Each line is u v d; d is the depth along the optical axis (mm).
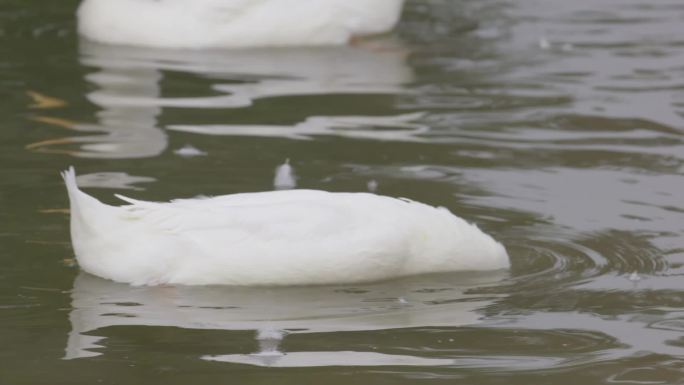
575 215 11375
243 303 9234
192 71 16703
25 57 17094
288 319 8945
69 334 8555
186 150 13062
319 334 8672
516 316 9109
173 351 8312
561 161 13094
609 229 11016
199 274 9438
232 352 8320
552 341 8641
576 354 8430
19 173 12109
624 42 18688
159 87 15812
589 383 7949
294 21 18297
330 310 9148
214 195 11492
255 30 18188
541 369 8164
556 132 14203
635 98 15664
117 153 12891
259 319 8930
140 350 8320
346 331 8750
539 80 16531
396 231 9719
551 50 18172
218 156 12875
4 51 17375
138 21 18031
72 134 13570
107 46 17953
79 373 7945
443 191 11969
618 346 8578
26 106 14672
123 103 14945
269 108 14938
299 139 13648
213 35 18078
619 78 16641
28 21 19266
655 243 10680
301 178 12188
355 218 9758
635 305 9344
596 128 14391
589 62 17484
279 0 18312
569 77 16688
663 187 12250
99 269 9500
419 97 15648
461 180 12344
